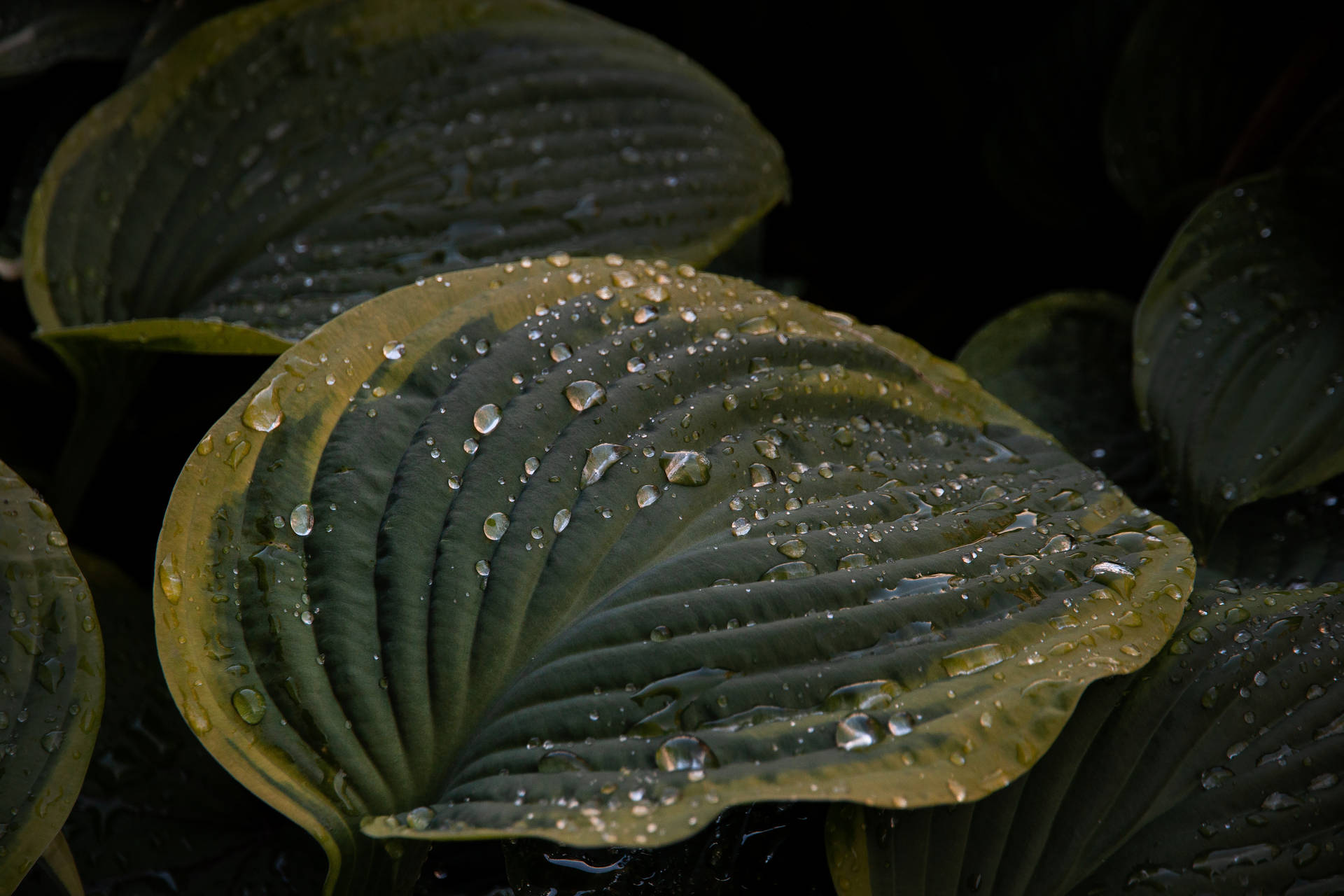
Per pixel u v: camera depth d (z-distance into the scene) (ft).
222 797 4.18
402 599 3.90
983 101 6.21
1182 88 4.97
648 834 3.78
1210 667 4.00
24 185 4.54
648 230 4.35
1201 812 3.94
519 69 4.42
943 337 6.02
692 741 3.84
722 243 4.37
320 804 3.85
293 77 4.35
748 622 3.89
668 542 3.94
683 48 6.13
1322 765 3.95
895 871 3.91
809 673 3.87
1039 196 5.51
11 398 4.52
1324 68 4.63
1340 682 3.99
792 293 5.25
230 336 4.14
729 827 4.01
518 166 4.37
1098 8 5.64
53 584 3.98
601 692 3.87
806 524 3.96
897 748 3.83
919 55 6.11
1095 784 3.95
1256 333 4.34
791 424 4.05
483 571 3.92
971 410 4.15
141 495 4.58
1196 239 4.41
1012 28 6.37
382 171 4.34
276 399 3.94
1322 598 4.06
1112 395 4.49
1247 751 3.96
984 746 3.83
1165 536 4.03
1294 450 4.24
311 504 3.92
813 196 6.61
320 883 4.14
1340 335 4.32
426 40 4.40
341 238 4.31
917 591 3.92
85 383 4.29
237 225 4.31
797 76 6.40
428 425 3.97
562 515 3.94
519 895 3.97
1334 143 4.46
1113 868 3.93
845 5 6.10
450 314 4.02
